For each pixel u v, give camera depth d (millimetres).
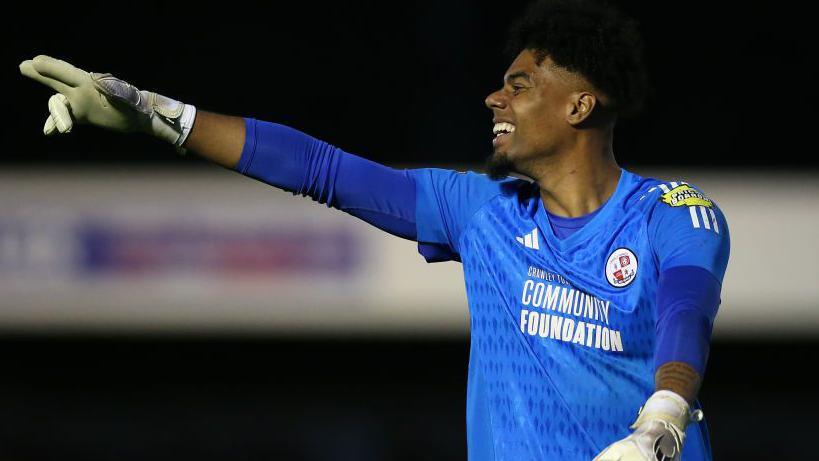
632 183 10078
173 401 37094
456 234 10938
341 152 11109
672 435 7789
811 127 34531
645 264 9609
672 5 34906
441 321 30172
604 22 10359
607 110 10359
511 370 10203
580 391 9812
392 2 34688
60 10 34312
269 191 29859
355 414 35812
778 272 29734
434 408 36438
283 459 32031
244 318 30000
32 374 38125
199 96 34844
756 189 29969
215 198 29828
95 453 32312
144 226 29703
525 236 10266
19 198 29531
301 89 34812
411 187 11078
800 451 32781
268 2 34844
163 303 29766
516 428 10094
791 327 29797
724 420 35094
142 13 34531
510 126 10492
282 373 38875
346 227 29984
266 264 29875
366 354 39031
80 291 29641
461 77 34531
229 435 33688
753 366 38000
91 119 10477
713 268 9039
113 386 38375
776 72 34688
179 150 10852
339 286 29953
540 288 10055
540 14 10516
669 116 34812
